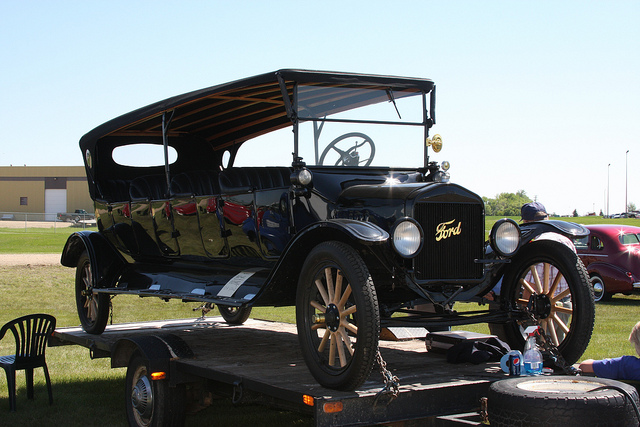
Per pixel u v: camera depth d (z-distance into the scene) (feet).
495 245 13.33
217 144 23.20
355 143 15.48
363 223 11.98
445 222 13.15
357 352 11.10
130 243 21.01
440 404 11.68
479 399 12.07
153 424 14.33
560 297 14.26
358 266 11.39
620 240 41.68
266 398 13.03
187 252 19.13
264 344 18.52
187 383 14.80
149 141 22.81
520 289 15.26
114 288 20.47
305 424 16.49
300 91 14.82
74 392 19.95
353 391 11.28
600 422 9.49
